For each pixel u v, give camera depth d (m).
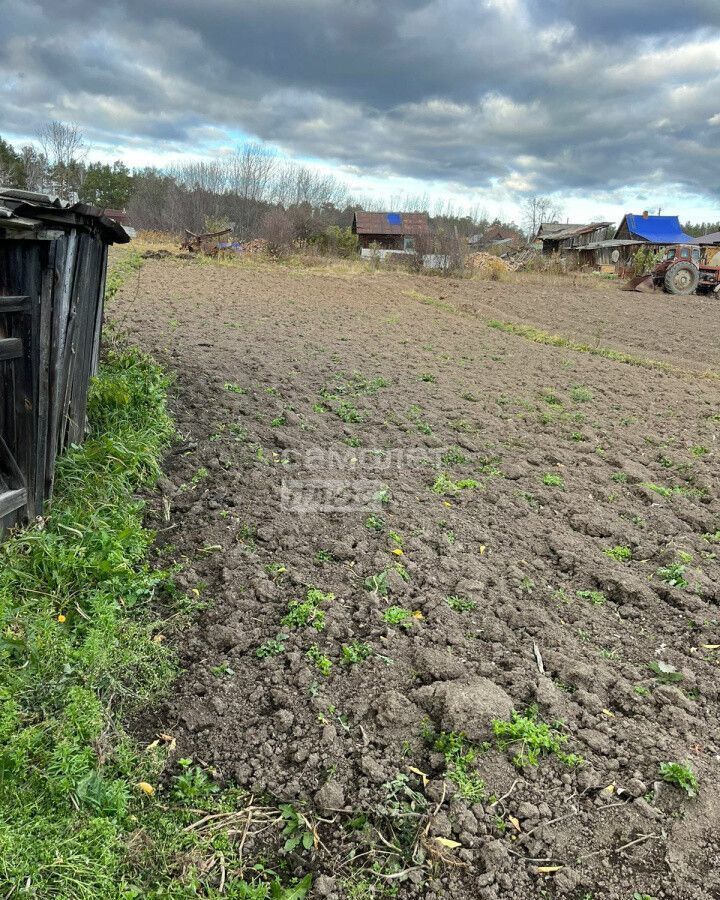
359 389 8.64
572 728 3.04
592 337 15.09
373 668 3.35
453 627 3.71
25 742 2.55
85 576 3.69
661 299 22.64
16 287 3.62
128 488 4.84
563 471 6.22
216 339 10.95
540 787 2.75
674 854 2.49
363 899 2.31
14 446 3.84
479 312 17.81
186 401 7.25
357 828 2.57
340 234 36.03
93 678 3.02
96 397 5.93
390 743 2.94
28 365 3.79
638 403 9.03
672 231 41.66
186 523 4.69
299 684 3.23
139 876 2.31
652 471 6.43
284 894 2.30
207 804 2.62
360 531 4.69
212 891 2.28
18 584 3.53
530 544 4.76
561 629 3.78
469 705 3.04
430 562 4.36
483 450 6.65
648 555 4.72
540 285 25.86
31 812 2.39
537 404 8.48
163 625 3.61
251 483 5.36
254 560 4.23
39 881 2.15
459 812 2.61
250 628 3.63
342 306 16.75
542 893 2.36
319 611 3.71
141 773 2.72
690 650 3.67
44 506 4.23
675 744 2.99
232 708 3.10
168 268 22.25
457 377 9.81
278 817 2.62
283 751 2.88
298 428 6.82
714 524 5.22
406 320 15.33
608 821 2.61
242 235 43.44
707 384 10.73
